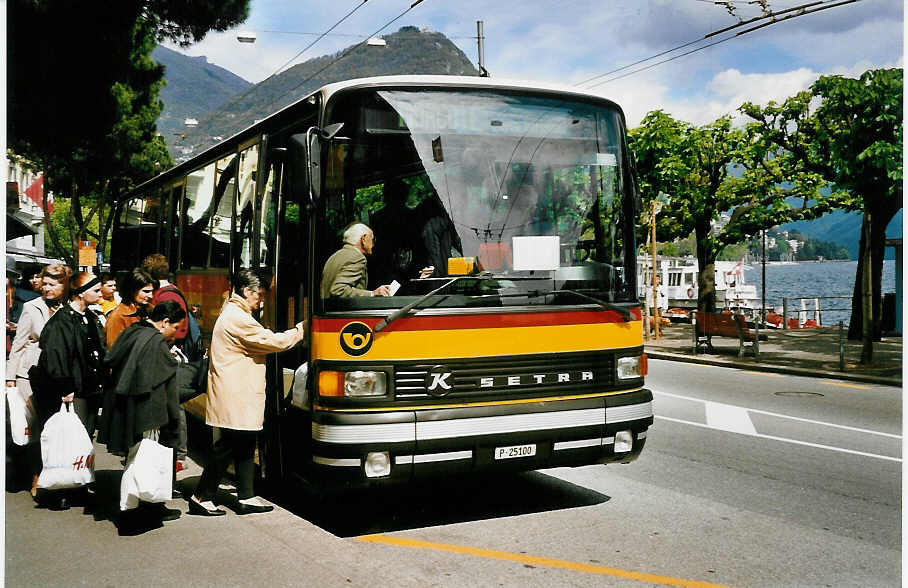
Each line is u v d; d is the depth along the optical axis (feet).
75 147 67.56
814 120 65.51
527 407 20.03
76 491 22.43
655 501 23.35
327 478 19.34
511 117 21.50
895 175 48.55
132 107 114.42
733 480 25.73
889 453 29.63
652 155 79.56
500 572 17.44
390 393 19.26
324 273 19.75
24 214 140.87
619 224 22.38
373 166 20.29
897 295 79.71
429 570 17.47
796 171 77.25
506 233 20.83
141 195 43.39
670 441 31.86
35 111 60.64
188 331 26.08
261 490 24.90
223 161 29.37
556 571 17.56
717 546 19.42
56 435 20.79
